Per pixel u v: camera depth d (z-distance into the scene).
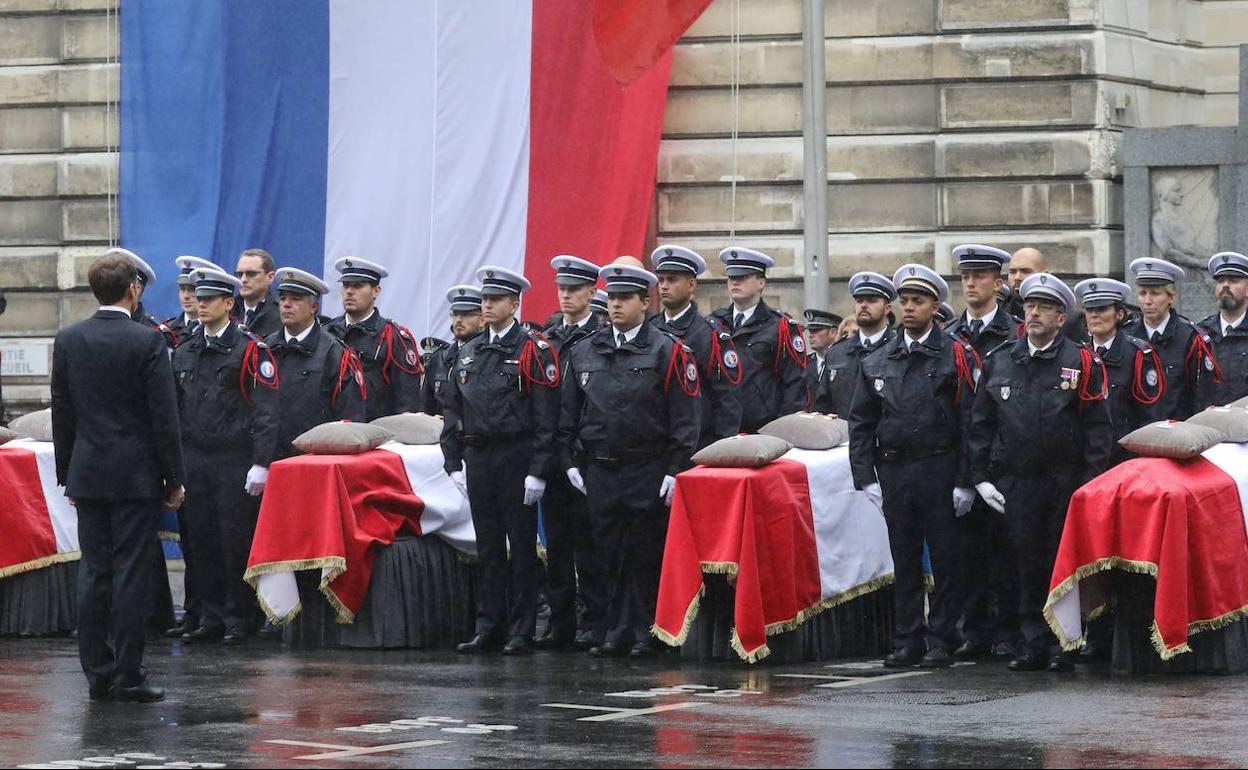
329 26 56.06
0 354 57.16
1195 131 55.44
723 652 36.72
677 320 38.62
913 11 57.06
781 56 57.78
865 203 57.53
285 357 41.53
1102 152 56.06
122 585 31.64
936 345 35.94
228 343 41.06
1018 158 56.59
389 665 36.38
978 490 35.41
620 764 25.30
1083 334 40.09
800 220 57.78
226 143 56.28
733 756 25.88
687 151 58.25
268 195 56.22
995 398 35.19
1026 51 56.44
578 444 38.56
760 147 58.00
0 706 31.17
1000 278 40.09
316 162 56.22
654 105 56.94
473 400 38.62
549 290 55.84
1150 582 34.50
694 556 35.72
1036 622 35.25
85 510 31.94
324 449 39.19
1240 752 26.12
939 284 36.03
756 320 40.81
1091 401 34.75
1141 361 38.97
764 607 35.62
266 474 40.41
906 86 57.16
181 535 43.00
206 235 56.31
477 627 39.12
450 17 55.75
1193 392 40.38
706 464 36.16
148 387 31.80
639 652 37.28
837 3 57.47
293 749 26.69
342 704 31.02
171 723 29.16
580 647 39.69
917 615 36.12
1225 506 34.38
